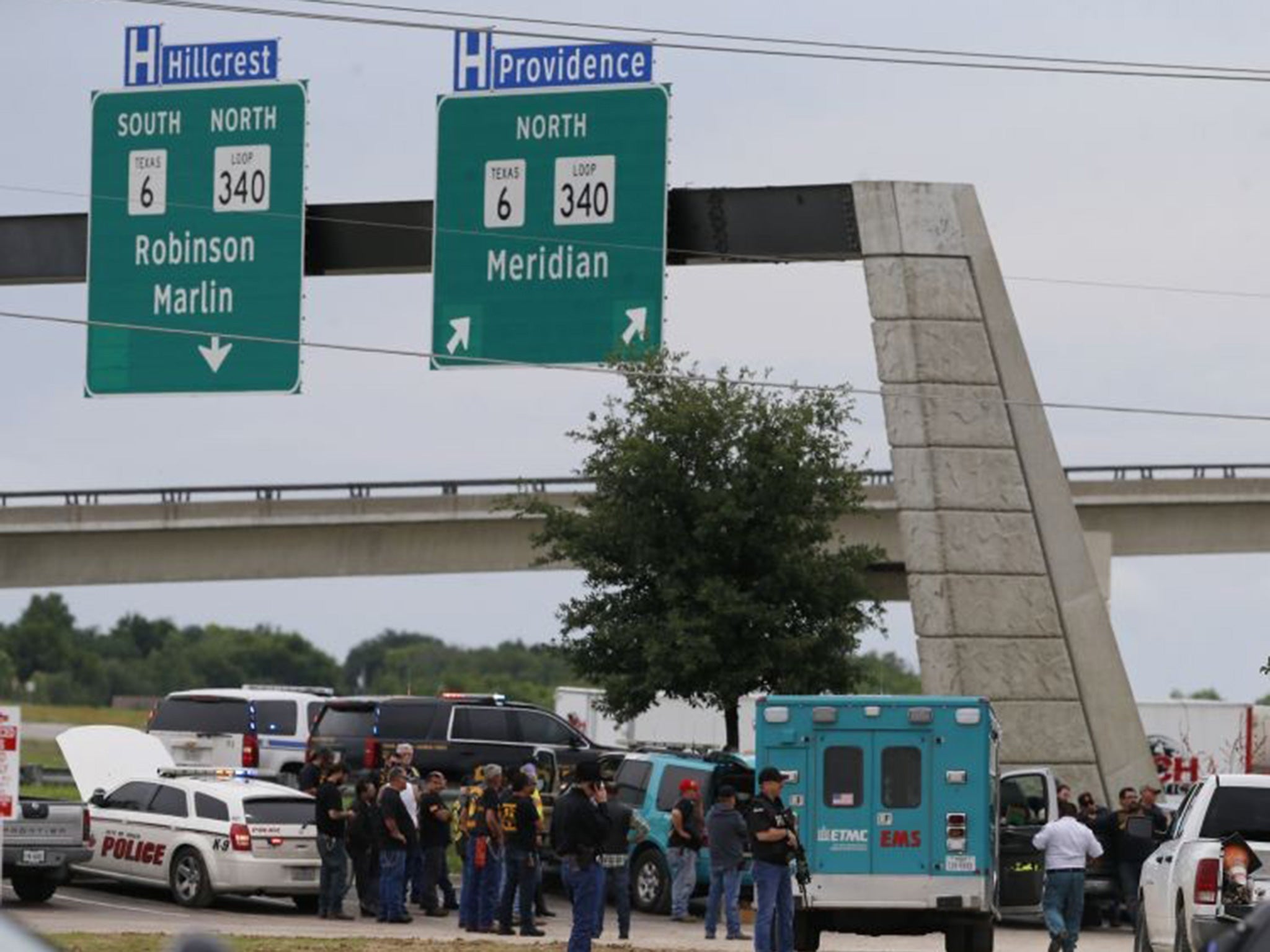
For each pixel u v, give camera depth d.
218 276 85.38
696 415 90.94
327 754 70.19
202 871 70.75
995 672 86.56
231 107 85.56
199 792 72.19
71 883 79.06
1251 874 44.34
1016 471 87.25
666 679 90.19
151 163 86.19
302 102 85.00
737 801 74.06
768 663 90.50
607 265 81.56
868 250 86.44
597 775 51.84
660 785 77.25
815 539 92.50
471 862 65.06
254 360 84.81
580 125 82.06
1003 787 76.31
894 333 87.00
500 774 65.56
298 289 84.69
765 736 58.31
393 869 67.81
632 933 68.06
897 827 57.91
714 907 65.31
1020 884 73.88
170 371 85.56
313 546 141.12
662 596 91.00
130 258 86.06
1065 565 87.19
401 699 95.06
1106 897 76.25
